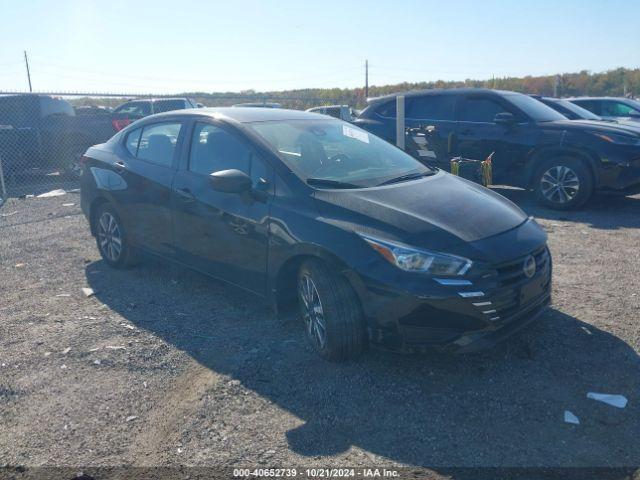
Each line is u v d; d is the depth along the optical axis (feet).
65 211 31.58
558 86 80.43
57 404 11.60
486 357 12.89
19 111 43.29
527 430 10.32
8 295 17.89
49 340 14.46
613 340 13.53
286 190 13.64
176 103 55.98
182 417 11.02
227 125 15.51
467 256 11.51
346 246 12.03
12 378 12.64
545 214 27.35
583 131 27.04
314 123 16.63
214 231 15.16
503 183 29.66
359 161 15.39
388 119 33.30
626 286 17.04
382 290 11.57
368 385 11.89
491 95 29.94
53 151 42.70
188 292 17.52
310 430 10.50
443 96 31.58
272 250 13.53
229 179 13.57
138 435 10.54
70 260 21.50
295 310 14.21
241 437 10.37
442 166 31.45
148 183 17.28
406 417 10.80
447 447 9.92
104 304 16.83
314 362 12.87
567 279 17.83
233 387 11.98
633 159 26.03
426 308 11.30
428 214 12.46
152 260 18.28
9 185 42.19
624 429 10.27
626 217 26.35
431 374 12.25
